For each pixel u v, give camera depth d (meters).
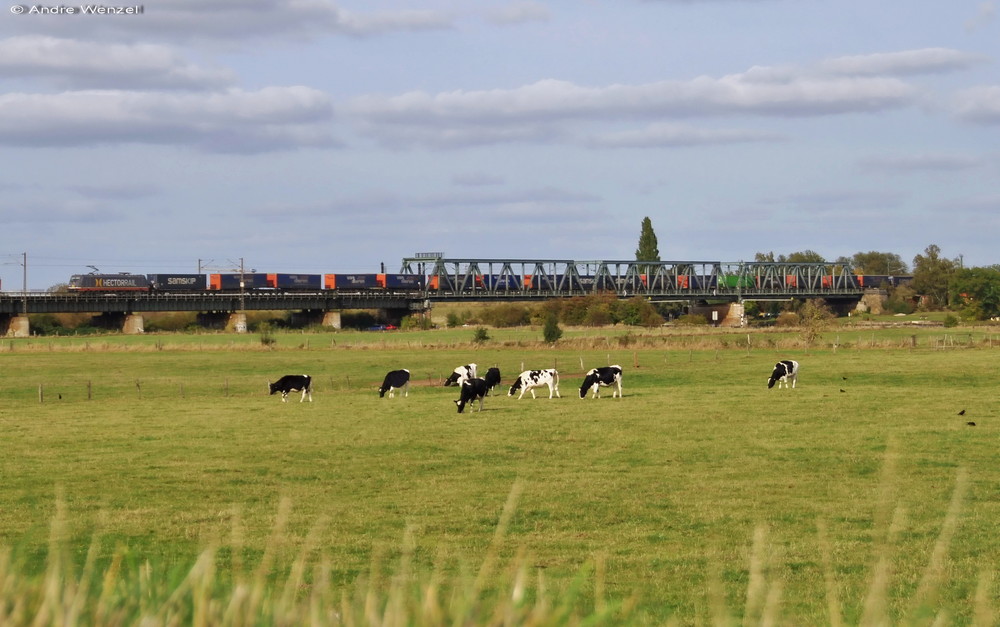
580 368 68.75
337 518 20.78
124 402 50.09
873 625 4.10
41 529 19.64
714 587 5.14
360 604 4.27
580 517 20.70
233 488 24.58
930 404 40.62
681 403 42.56
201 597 4.04
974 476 24.28
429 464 27.69
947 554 16.75
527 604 4.16
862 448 28.97
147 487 24.81
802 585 14.86
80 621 3.89
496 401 45.81
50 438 34.47
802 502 21.69
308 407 44.84
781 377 50.25
